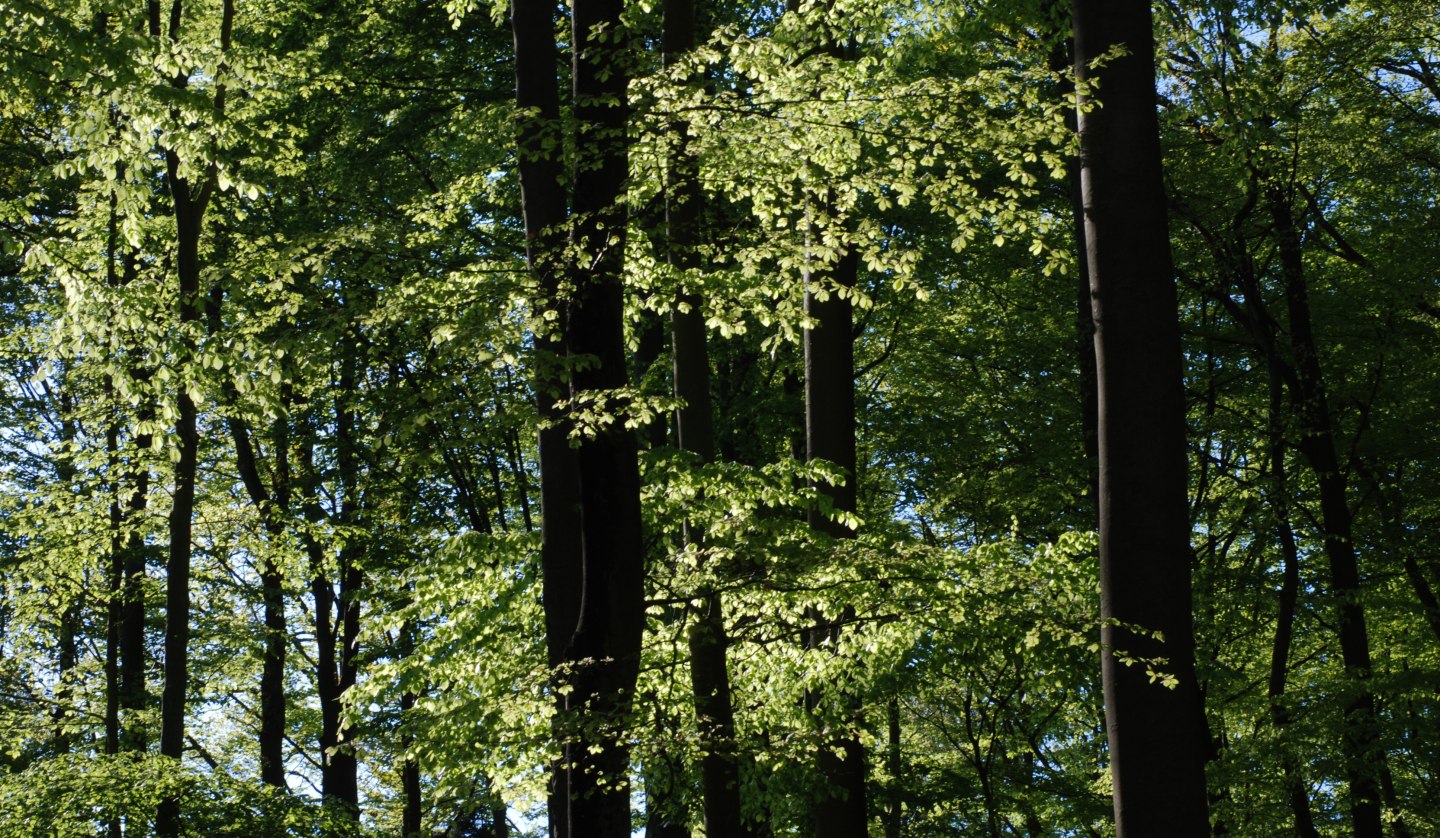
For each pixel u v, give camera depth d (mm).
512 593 9586
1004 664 10250
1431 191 16156
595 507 7457
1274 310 17734
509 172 15367
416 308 7508
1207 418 16391
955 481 16469
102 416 14016
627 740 7109
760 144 8039
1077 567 9477
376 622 9836
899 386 19797
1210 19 13602
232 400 13250
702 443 10133
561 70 15430
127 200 11422
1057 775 13680
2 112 10805
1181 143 16031
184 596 12336
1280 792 13906
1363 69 15344
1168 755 7844
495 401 7262
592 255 7633
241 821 11352
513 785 9219
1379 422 16391
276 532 17094
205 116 10680
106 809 10953
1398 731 13195
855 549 8266
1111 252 8422
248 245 12844
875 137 8398
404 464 7492
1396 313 16266
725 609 9445
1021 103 10406
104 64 9258
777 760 8406
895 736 13977
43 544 14617
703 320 10227
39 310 14188
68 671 15375
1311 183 16219
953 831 12633
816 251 8367
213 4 13469
